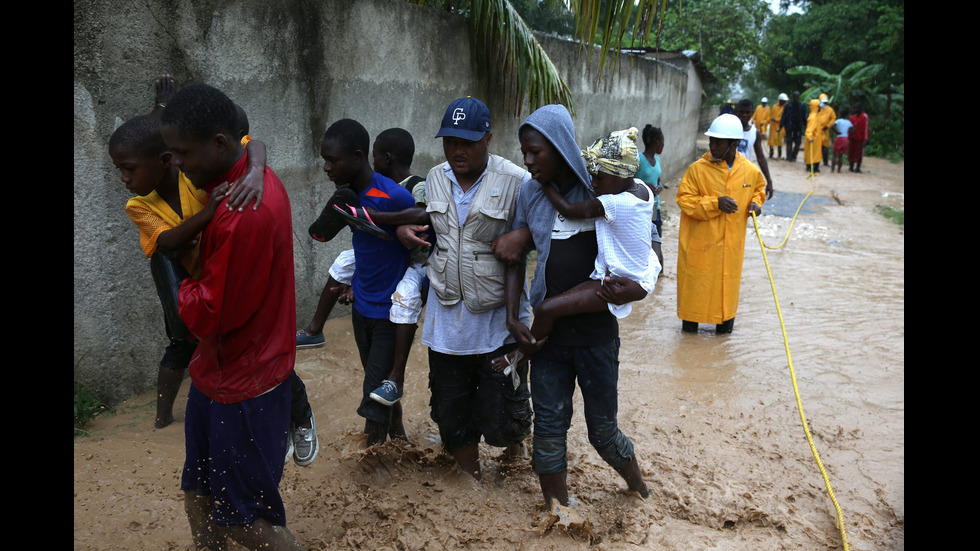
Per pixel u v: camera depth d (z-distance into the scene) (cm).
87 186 425
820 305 761
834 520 359
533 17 1160
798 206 1414
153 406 458
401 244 369
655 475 396
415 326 371
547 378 332
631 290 308
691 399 512
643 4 530
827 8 3350
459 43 751
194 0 466
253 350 256
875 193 1612
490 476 388
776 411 494
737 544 334
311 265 610
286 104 554
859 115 1989
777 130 2280
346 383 511
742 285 841
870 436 457
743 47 2814
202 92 237
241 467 259
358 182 369
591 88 1131
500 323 352
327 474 379
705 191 630
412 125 699
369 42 623
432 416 370
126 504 341
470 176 340
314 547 315
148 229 256
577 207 310
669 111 1678
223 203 236
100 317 441
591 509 357
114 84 427
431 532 327
